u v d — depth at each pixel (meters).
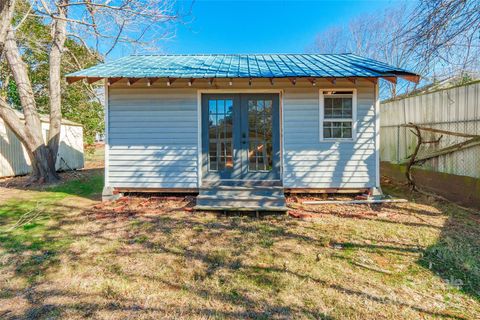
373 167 6.07
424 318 2.24
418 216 4.82
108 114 6.14
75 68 11.98
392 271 2.98
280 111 6.29
